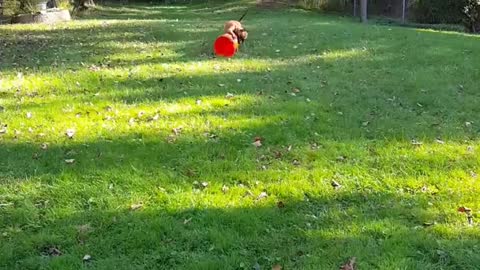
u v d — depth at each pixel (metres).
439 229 2.96
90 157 3.92
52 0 15.45
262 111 5.05
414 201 3.30
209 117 4.86
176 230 2.96
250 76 6.43
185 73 6.52
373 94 5.76
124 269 2.63
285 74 6.58
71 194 3.37
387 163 3.87
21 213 3.13
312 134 4.47
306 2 19.52
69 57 7.53
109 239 2.88
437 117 5.02
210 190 3.44
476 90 6.01
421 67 7.11
